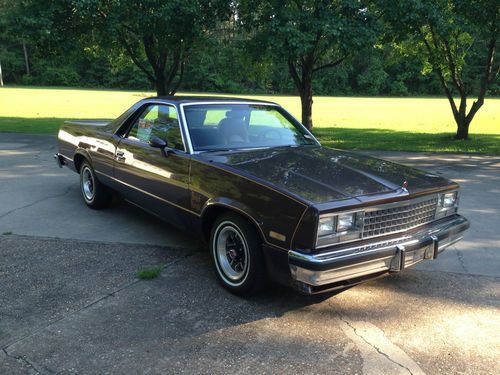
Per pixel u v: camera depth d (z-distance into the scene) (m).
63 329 3.34
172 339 3.24
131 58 16.77
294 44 10.97
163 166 4.64
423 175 4.25
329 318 3.58
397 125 23.48
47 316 3.52
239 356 3.05
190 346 3.16
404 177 4.04
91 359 2.99
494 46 15.05
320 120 26.52
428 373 2.91
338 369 2.92
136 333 3.30
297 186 3.53
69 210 6.36
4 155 10.96
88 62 82.12
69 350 3.08
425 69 17.05
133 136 5.34
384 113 33.72
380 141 15.49
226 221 3.87
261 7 12.72
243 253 3.81
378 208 3.52
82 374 2.84
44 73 81.44
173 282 4.16
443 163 10.92
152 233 5.46
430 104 48.56
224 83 78.12
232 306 3.74
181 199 4.43
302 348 3.16
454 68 15.93
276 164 4.05
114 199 6.98
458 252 5.08
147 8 12.11
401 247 3.55
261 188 3.57
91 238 5.26
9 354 3.03
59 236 5.32
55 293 3.90
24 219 5.94
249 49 13.39
